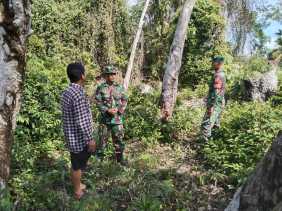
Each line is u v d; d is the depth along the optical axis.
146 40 8.87
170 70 5.29
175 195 3.05
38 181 2.95
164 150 4.28
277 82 6.61
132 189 3.04
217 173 3.41
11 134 2.41
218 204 3.04
